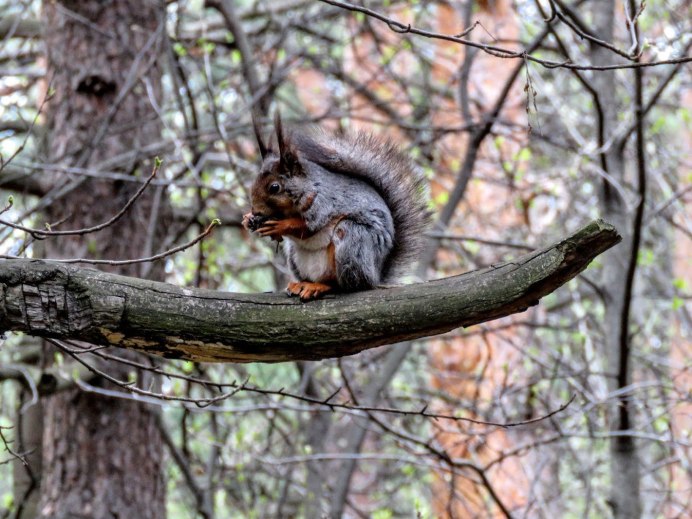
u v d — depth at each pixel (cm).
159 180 1172
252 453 1308
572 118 1581
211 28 1805
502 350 1677
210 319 557
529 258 549
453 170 1655
